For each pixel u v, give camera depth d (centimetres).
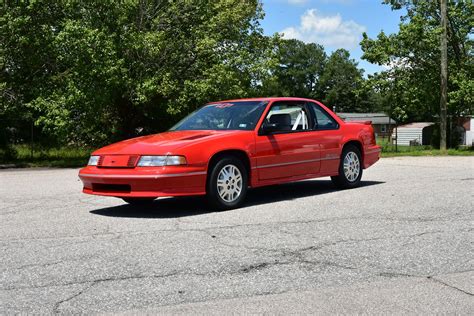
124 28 2094
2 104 1870
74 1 1917
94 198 878
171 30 2286
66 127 1834
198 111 861
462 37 2873
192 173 676
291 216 655
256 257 464
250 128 759
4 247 522
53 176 1377
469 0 2845
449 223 598
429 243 508
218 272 422
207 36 2175
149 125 2569
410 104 2889
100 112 1958
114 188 689
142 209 744
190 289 382
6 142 2075
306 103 859
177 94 2188
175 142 695
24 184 1163
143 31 2205
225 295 369
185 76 2250
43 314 339
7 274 427
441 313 332
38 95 1916
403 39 2777
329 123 881
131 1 2023
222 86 2128
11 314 340
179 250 491
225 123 788
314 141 837
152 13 2292
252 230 575
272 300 358
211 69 2134
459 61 2864
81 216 697
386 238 529
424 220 617
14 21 1797
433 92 2859
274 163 770
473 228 572
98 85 1873
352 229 572
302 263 445
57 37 1812
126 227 609
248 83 2352
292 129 815
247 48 2377
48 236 570
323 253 475
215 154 705
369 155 950
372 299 358
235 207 725
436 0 2886
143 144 704
